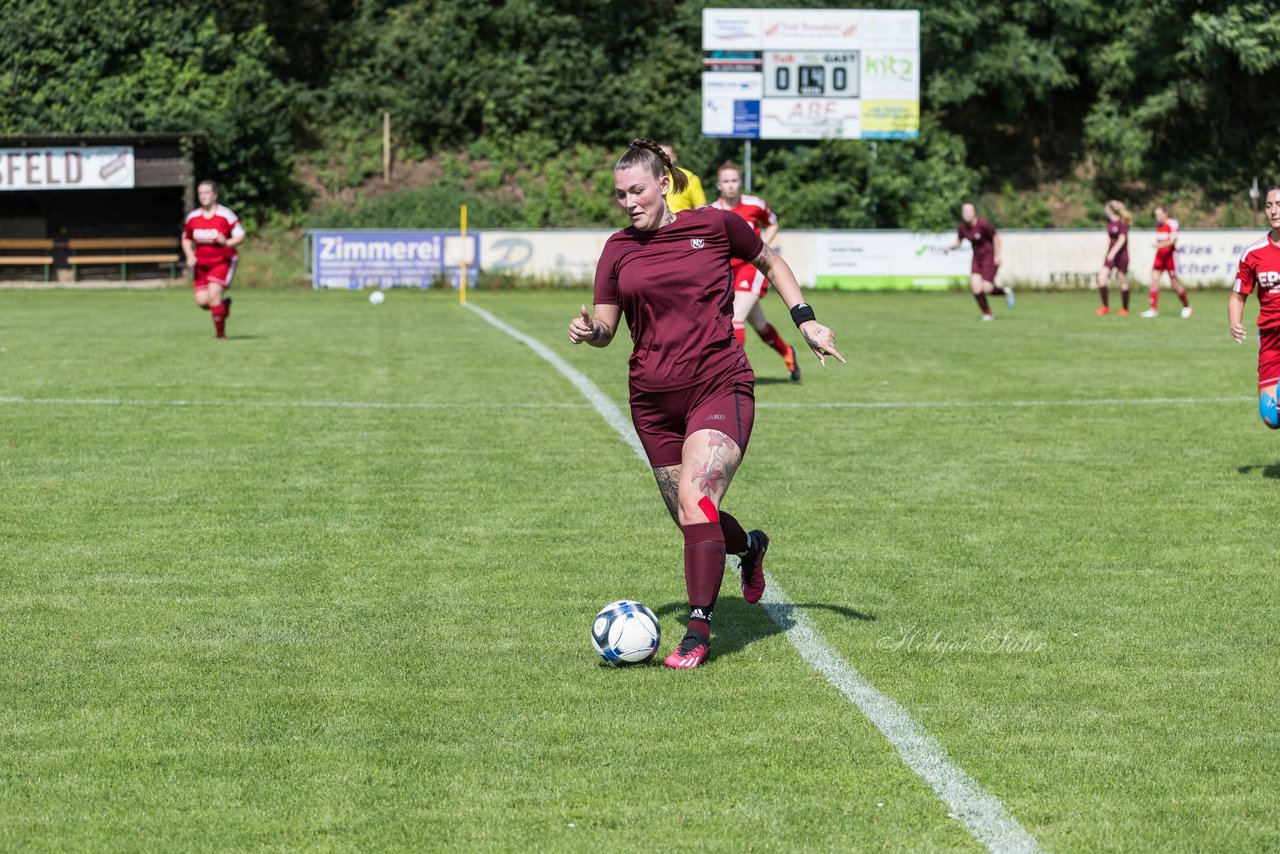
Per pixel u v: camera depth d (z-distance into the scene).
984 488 15.91
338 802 7.04
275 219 73.81
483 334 36.88
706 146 76.56
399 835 6.64
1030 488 15.91
